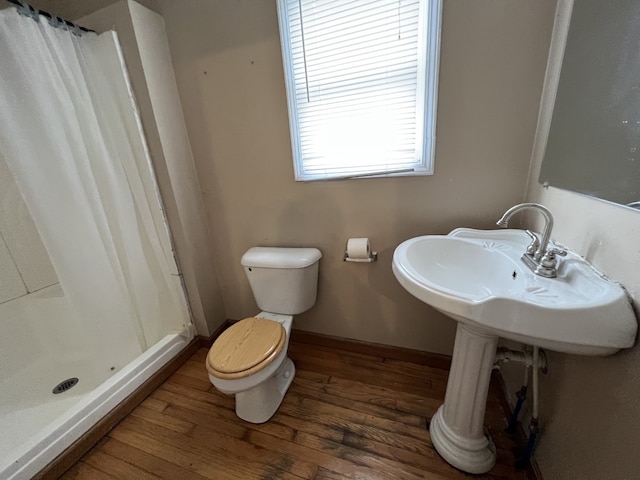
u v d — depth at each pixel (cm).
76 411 115
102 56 125
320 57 118
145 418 130
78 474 108
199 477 104
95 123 126
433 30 103
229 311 187
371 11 107
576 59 76
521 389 101
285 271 138
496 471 100
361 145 125
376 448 110
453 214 121
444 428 106
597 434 66
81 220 123
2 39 98
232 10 122
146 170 140
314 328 170
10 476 95
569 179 79
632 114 55
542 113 97
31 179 110
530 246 84
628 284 60
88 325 136
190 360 167
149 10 127
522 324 63
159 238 153
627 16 57
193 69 137
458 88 105
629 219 59
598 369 67
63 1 137
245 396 124
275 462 108
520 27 93
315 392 138
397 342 154
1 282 144
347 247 129
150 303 156
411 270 85
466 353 94
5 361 144
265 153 140
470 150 111
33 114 108
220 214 163
